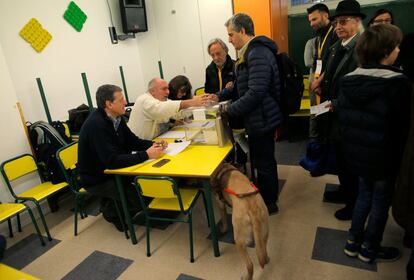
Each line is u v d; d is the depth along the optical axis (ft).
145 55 15.49
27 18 10.30
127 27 13.73
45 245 7.83
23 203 7.95
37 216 9.37
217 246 6.51
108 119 7.19
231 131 7.54
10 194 8.75
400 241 6.33
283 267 6.01
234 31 6.79
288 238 6.85
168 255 6.83
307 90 13.66
